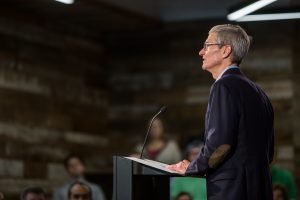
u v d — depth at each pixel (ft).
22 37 46.09
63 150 48.85
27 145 46.09
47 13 47.01
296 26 49.39
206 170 16.24
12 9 45.21
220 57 17.22
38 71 47.19
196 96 51.16
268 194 16.71
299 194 48.19
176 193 41.11
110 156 52.47
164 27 50.98
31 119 46.52
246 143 16.51
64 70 49.39
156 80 52.34
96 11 46.37
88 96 51.39
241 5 33.91
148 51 52.60
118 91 53.16
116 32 52.54
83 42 51.16
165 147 44.70
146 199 17.10
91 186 43.19
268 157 17.33
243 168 16.46
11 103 45.09
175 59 51.75
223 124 16.29
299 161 48.65
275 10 34.04
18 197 45.16
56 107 48.55
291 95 49.19
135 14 48.26
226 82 16.71
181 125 51.44
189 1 46.03
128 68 53.01
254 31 50.03
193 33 51.11
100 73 52.65
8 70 44.96
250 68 50.08
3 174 44.27
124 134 52.70
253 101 16.72
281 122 49.26
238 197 16.35
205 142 16.60
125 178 16.34
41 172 46.93
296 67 49.26
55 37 48.67
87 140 50.98
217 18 49.90
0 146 44.24
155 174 15.97
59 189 43.32
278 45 49.62
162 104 51.98
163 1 45.93
